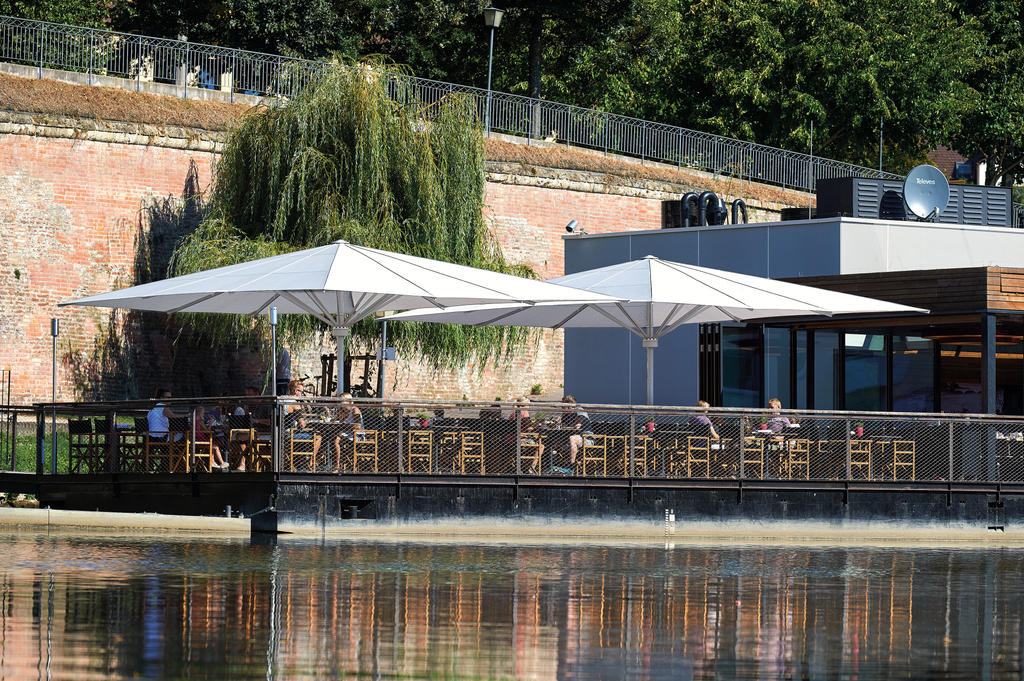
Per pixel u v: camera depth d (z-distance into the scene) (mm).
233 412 48156
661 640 28406
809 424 51625
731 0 129125
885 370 67062
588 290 51531
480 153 75938
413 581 35719
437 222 72562
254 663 25156
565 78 127375
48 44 79812
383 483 47219
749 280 55000
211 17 106312
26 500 53219
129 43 82500
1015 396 68250
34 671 24047
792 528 51125
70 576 35406
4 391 73875
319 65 75688
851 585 37219
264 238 70562
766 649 27688
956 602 34344
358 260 49156
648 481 49812
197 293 48219
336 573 36938
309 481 46594
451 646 27250
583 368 70625
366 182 71812
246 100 85875
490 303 54500
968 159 144250
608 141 101375
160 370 79250
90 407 51312
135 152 79062
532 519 48781
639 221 98688
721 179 105688
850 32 126000
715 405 65188
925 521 52531
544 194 93688
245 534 46531
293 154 71812
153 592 32781
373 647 26906
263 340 71875
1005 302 57250
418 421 47875
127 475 49562
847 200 75188
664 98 132250
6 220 74625
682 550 45656
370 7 110500
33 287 75250
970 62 132000
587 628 29562
